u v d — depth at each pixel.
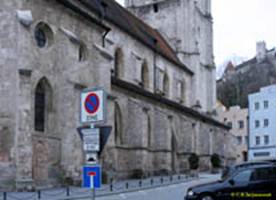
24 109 26.70
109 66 35.91
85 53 34.62
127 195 26.84
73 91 31.22
